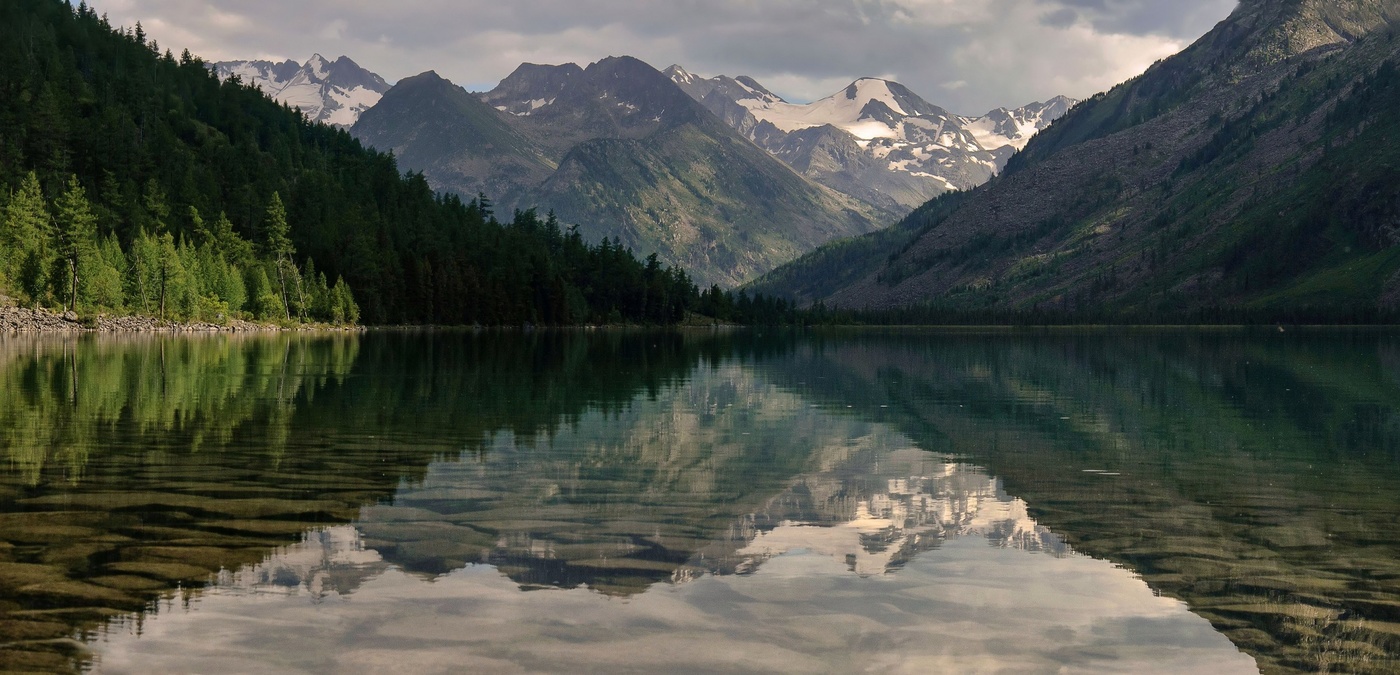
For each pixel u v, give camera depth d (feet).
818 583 58.59
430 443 114.21
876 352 426.10
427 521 72.49
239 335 478.59
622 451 111.75
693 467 101.60
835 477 97.50
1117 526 76.13
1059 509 82.84
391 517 73.46
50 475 87.25
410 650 46.03
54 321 436.35
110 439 110.83
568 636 48.44
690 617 51.83
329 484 86.12
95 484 83.41
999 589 58.29
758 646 47.73
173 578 56.24
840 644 48.32
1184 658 48.01
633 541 68.03
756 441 124.36
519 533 69.46
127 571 57.21
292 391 176.45
